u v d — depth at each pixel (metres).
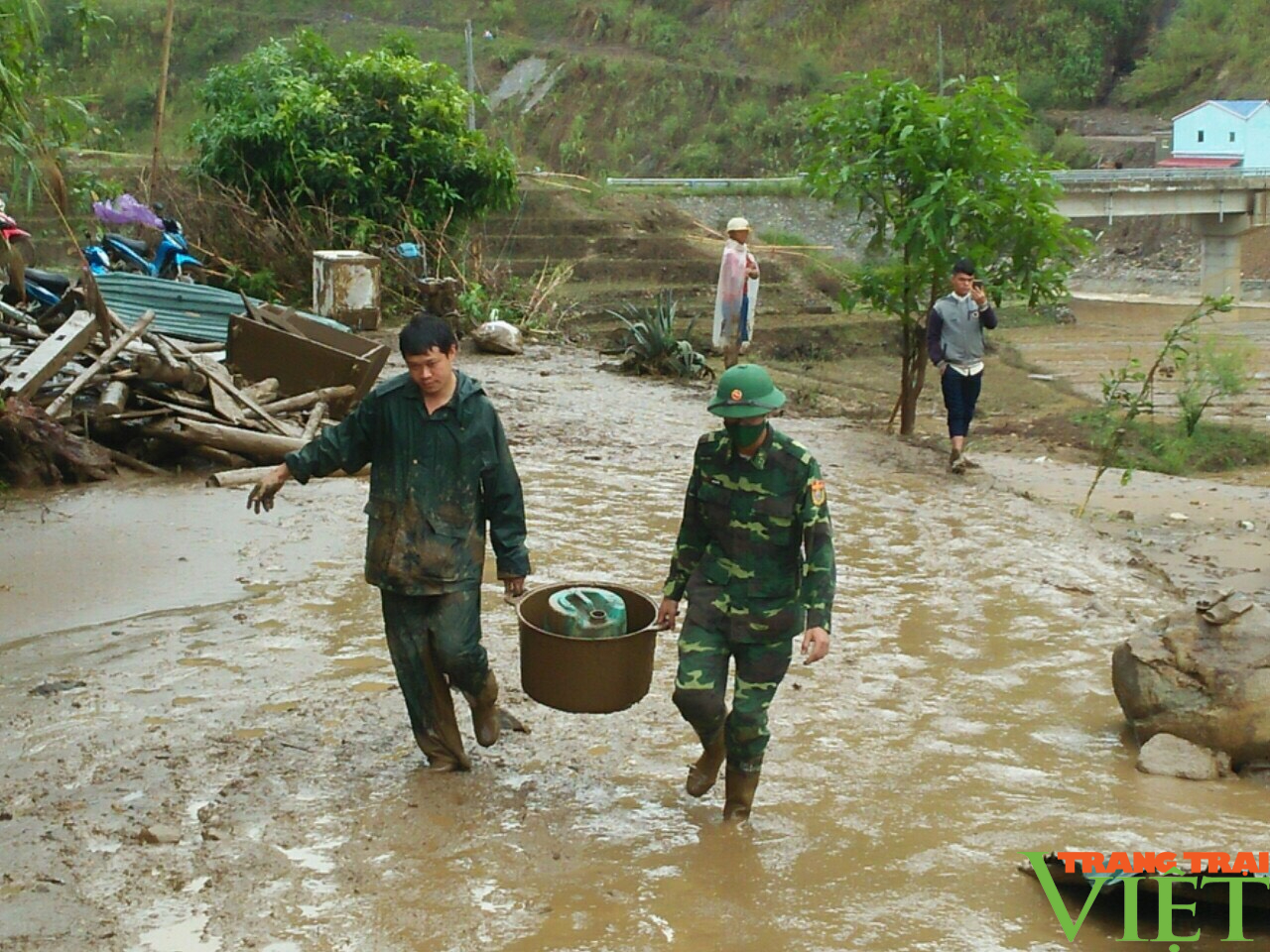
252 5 81.81
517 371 16.22
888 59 79.81
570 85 78.88
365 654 6.79
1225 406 21.48
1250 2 79.31
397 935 4.27
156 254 16.72
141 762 5.48
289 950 4.18
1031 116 13.48
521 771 5.51
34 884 4.51
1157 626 6.06
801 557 5.05
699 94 76.69
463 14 86.31
